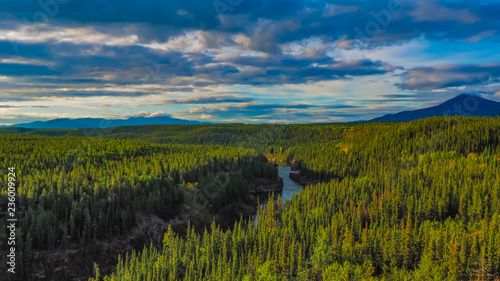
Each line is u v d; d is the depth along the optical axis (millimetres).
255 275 111438
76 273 133500
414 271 106188
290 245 124812
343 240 123125
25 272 124562
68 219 148250
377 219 151500
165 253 138750
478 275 95562
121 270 127625
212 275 112938
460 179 178000
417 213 149875
